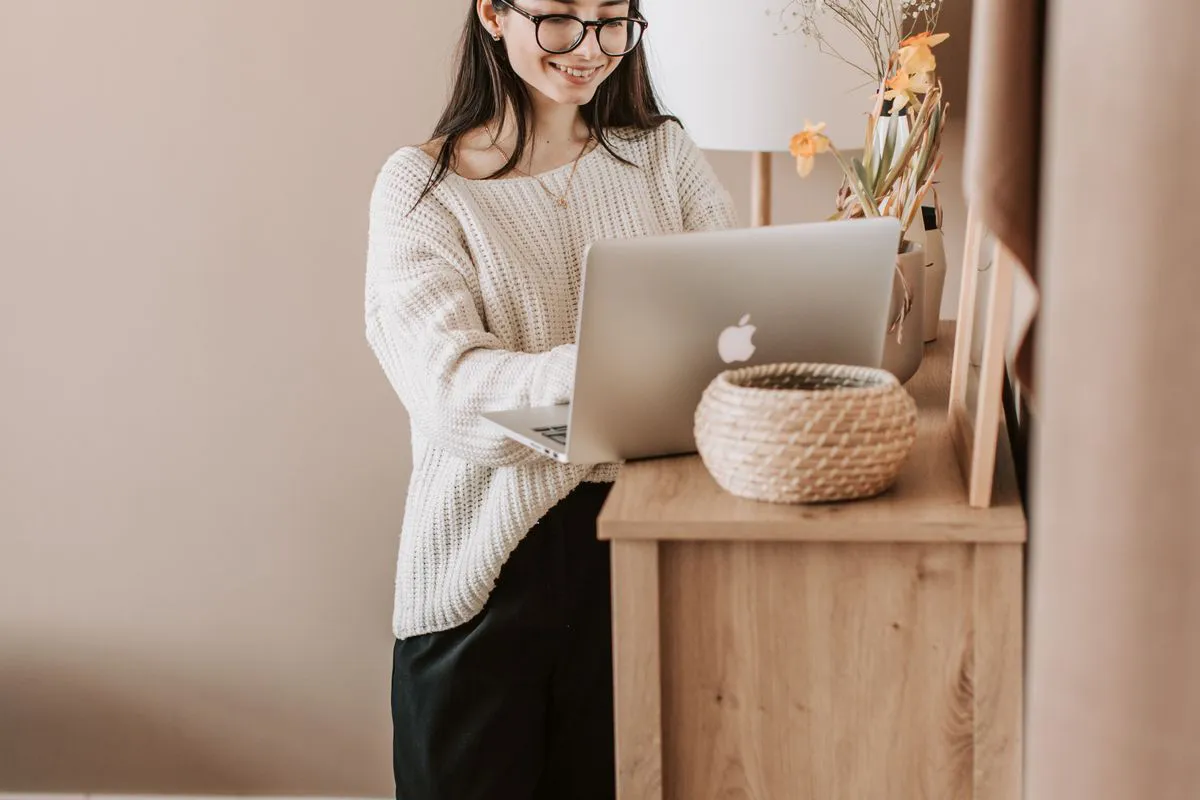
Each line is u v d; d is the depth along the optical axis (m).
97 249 2.37
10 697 2.59
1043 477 0.79
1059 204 0.76
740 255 1.11
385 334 1.71
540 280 1.73
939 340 1.82
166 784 2.62
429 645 1.74
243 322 2.37
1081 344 0.76
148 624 2.53
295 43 2.25
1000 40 0.87
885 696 1.06
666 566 1.06
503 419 1.31
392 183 1.71
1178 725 0.76
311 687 2.54
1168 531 0.75
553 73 1.66
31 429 2.46
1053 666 0.79
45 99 2.31
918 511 1.02
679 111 1.83
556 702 1.75
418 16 2.22
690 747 1.09
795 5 1.73
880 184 1.65
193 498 2.46
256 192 2.31
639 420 1.16
